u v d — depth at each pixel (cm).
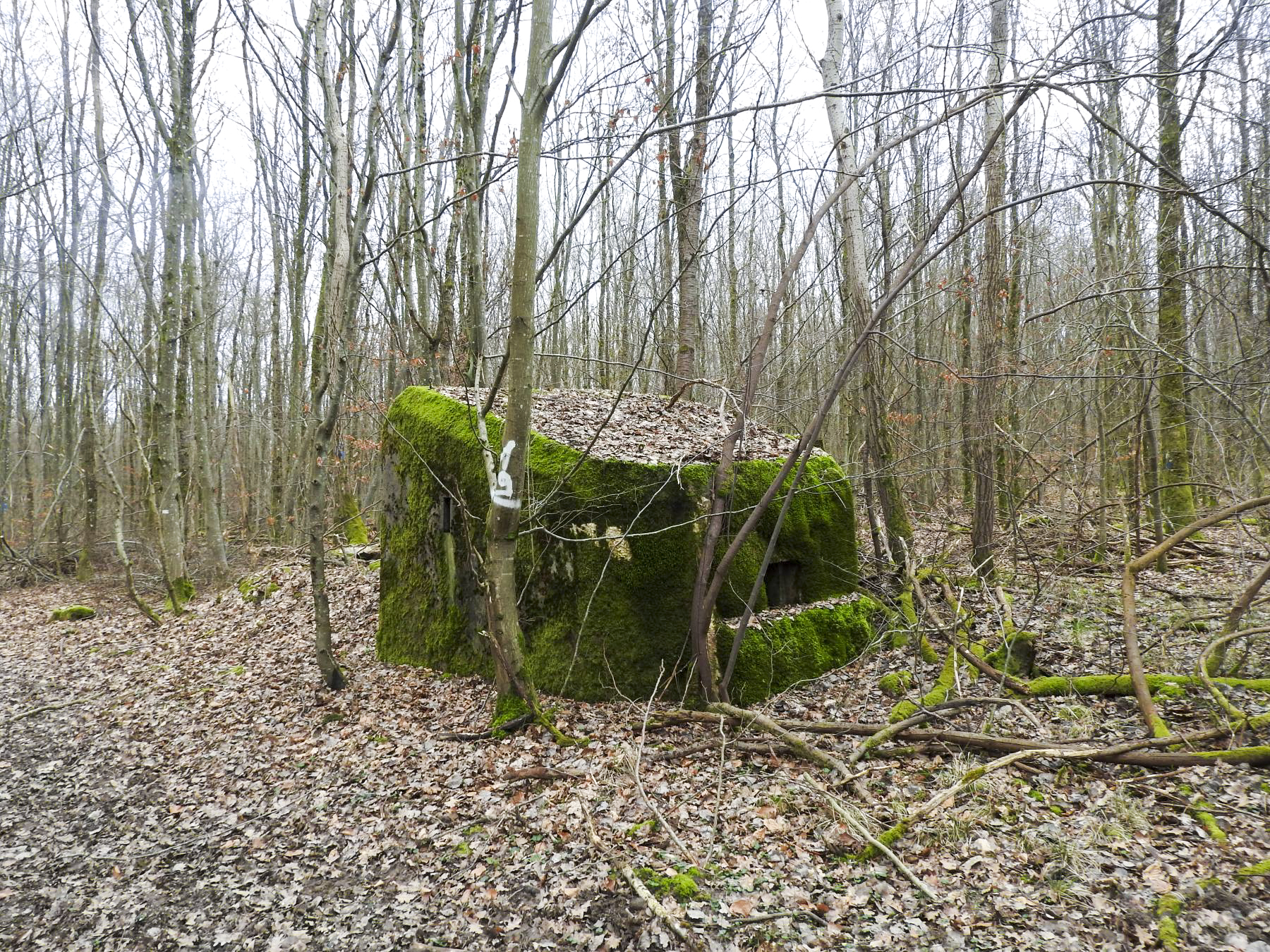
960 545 888
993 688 559
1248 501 470
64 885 434
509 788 485
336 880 416
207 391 1817
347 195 671
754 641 618
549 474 625
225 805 514
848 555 748
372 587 985
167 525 1209
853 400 1091
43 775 598
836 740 509
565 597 620
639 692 600
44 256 2008
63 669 909
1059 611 675
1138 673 472
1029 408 827
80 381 2100
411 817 468
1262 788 378
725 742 486
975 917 327
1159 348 585
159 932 385
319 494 683
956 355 1246
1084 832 371
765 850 398
